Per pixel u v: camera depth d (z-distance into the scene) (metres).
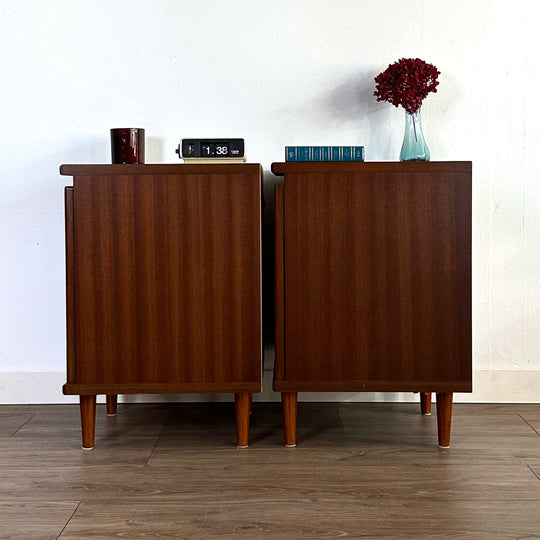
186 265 2.09
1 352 2.62
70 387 2.10
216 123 2.56
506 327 2.59
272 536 1.52
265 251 2.57
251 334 2.10
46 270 2.60
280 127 2.56
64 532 1.55
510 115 2.54
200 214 2.09
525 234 2.57
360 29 2.53
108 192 2.08
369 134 2.55
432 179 2.08
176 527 1.57
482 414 2.45
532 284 2.58
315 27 2.53
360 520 1.60
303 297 2.12
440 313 2.10
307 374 2.12
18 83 2.55
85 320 2.10
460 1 2.52
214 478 1.86
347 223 2.10
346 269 2.11
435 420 2.39
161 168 2.08
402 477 1.86
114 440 2.19
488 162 2.55
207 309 2.10
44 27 2.53
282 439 2.19
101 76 2.55
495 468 1.92
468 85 2.53
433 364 2.11
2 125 2.56
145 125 2.56
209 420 2.41
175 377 2.11
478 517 1.62
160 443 2.16
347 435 2.23
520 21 2.52
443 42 2.53
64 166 2.08
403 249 2.10
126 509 1.67
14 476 1.89
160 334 2.11
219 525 1.58
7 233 2.59
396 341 2.11
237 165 2.08
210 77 2.55
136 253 2.09
